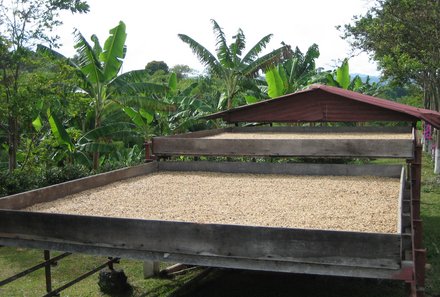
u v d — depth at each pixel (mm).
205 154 7062
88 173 11227
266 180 6426
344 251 3146
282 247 3275
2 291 6465
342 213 4496
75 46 11977
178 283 6852
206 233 3455
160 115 16766
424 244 8055
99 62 12328
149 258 3656
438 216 10227
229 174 6965
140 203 5070
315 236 3199
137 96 12672
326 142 6484
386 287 6367
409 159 6230
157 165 7332
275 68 15891
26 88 10492
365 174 6660
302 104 10664
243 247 3365
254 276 6934
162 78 27906
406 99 35062
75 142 13102
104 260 7828
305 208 4742
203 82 22266
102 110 12969
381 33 14586
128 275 7207
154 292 6523
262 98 16719
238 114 11117
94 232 3744
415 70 14406
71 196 5434
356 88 23500
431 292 5980
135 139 12836
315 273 3264
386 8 14172
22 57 10430
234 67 15867
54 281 6914
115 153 15203
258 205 4914
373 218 4277
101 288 6469
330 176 6676
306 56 19656
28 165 11477
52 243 3893
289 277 6828
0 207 4500
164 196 5430
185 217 4434
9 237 3992
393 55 14766
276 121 10867
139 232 3625
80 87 12516
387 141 6211
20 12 10930
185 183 6250
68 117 14359
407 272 3098
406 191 5922
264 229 3307
